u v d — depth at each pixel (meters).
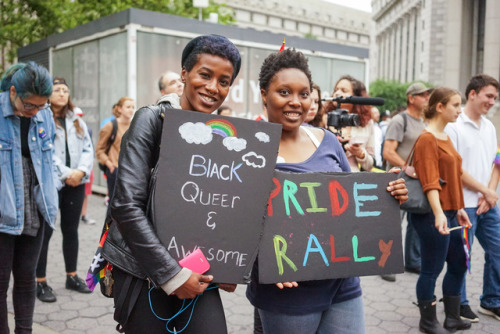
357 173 2.11
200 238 1.76
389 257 2.12
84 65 10.06
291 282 1.94
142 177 1.77
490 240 4.00
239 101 9.92
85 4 16.08
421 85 4.99
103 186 9.88
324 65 11.11
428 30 75.44
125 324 1.85
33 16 18.27
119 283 1.84
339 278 2.13
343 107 4.18
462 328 3.75
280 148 2.15
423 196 3.40
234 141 1.82
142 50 8.59
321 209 2.02
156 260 1.67
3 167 2.83
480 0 66.88
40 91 2.77
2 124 2.85
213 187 1.78
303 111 2.11
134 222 1.69
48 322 3.73
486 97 3.84
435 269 3.57
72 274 4.45
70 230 4.39
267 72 2.13
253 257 1.81
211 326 1.81
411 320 3.94
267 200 1.84
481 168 3.91
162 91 4.85
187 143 1.77
